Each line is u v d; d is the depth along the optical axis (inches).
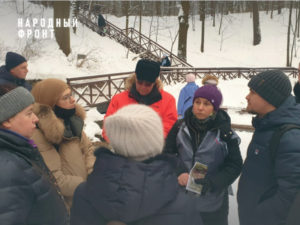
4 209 40.9
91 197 37.5
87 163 82.2
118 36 894.4
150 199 35.1
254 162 65.5
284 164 56.3
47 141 71.4
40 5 889.5
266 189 62.5
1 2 807.1
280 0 1467.8
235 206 106.0
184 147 72.9
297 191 54.2
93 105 373.4
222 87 511.2
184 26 763.4
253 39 1258.6
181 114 230.5
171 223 36.2
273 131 61.1
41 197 47.4
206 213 70.0
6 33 650.2
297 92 76.9
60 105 75.4
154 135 36.9
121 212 34.7
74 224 40.1
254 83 63.8
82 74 555.5
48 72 490.6
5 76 146.3
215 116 72.9
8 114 48.0
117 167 36.1
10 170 43.1
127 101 100.6
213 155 69.7
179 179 69.4
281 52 1182.9
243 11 1705.2
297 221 42.7
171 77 590.9
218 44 1274.6
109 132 37.9
